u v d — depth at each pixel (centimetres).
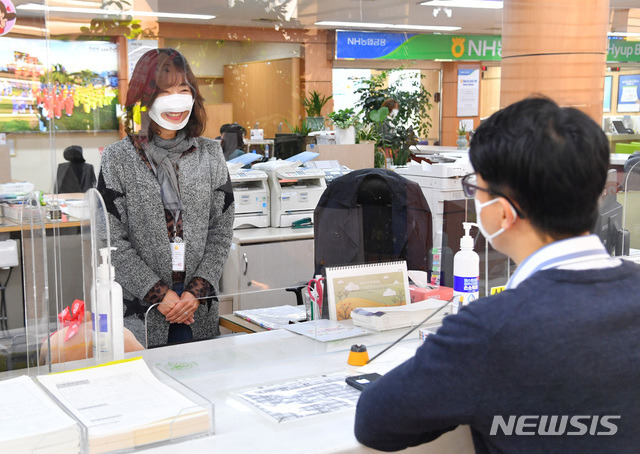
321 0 207
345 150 229
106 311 133
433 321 171
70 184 172
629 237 227
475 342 78
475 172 88
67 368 135
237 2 191
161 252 174
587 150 79
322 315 174
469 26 240
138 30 180
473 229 177
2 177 167
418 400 83
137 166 175
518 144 81
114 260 165
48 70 177
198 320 175
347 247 190
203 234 183
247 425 110
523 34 254
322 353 153
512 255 90
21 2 173
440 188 196
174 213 178
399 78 234
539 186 80
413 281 188
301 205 220
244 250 192
